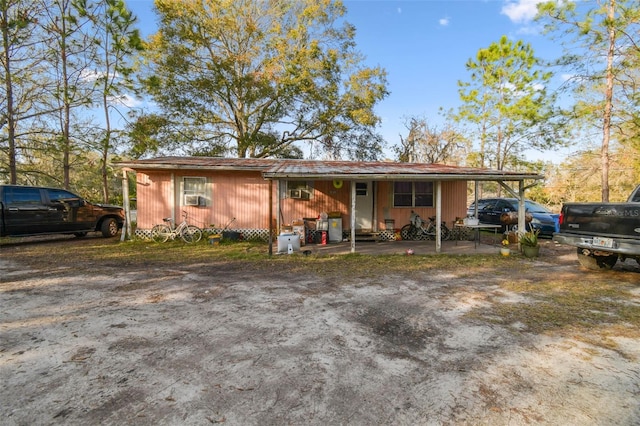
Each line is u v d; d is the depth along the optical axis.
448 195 11.36
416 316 3.98
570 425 2.06
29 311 4.01
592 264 6.41
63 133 12.80
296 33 18.59
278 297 4.71
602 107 12.23
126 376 2.58
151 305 4.29
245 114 19.42
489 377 2.61
